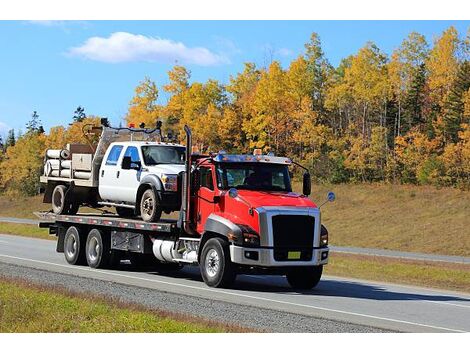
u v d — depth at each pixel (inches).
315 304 562.6
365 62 2829.7
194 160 722.2
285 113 2728.8
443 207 2037.4
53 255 990.4
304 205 661.9
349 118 2883.9
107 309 454.9
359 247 1792.6
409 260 1180.5
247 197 657.0
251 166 693.3
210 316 466.6
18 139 4458.7
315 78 3038.9
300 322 451.2
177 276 767.1
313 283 687.1
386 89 2800.2
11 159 4008.4
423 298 650.8
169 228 708.7
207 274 664.4
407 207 2126.0
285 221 645.3
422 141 2561.5
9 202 3501.5
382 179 2613.2
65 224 887.7
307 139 2701.8
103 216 850.1
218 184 681.6
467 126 2348.7
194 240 694.5
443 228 1855.3
